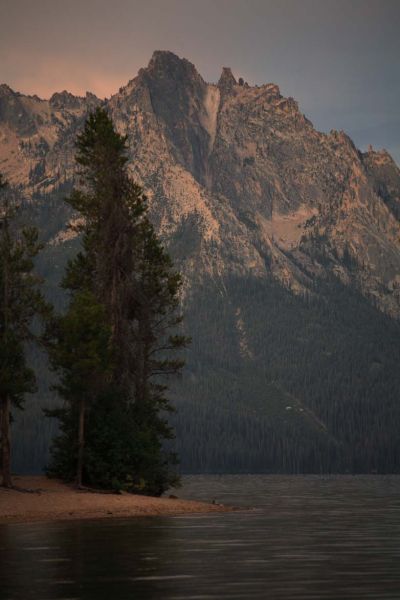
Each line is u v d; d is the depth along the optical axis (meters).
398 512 71.75
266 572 31.30
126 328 78.00
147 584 28.48
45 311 74.81
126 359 77.25
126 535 45.31
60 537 44.19
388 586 27.86
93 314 71.69
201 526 51.91
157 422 78.88
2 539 43.00
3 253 74.25
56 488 69.56
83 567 32.72
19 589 27.55
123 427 73.50
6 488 67.25
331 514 68.00
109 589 27.48
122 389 76.62
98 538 43.72
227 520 58.03
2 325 73.50
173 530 48.75
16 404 72.38
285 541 42.75
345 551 38.22
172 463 79.06
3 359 71.38
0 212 76.44
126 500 67.19
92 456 71.69
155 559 35.12
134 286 78.88
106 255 79.06
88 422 73.88
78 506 62.25
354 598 25.48
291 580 29.28
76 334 71.50
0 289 73.88
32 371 73.19
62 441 74.25
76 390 71.19
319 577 29.97
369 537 45.44
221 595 26.20
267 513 68.88
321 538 44.66
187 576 30.34
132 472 73.19
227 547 39.66
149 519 57.59
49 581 29.23
